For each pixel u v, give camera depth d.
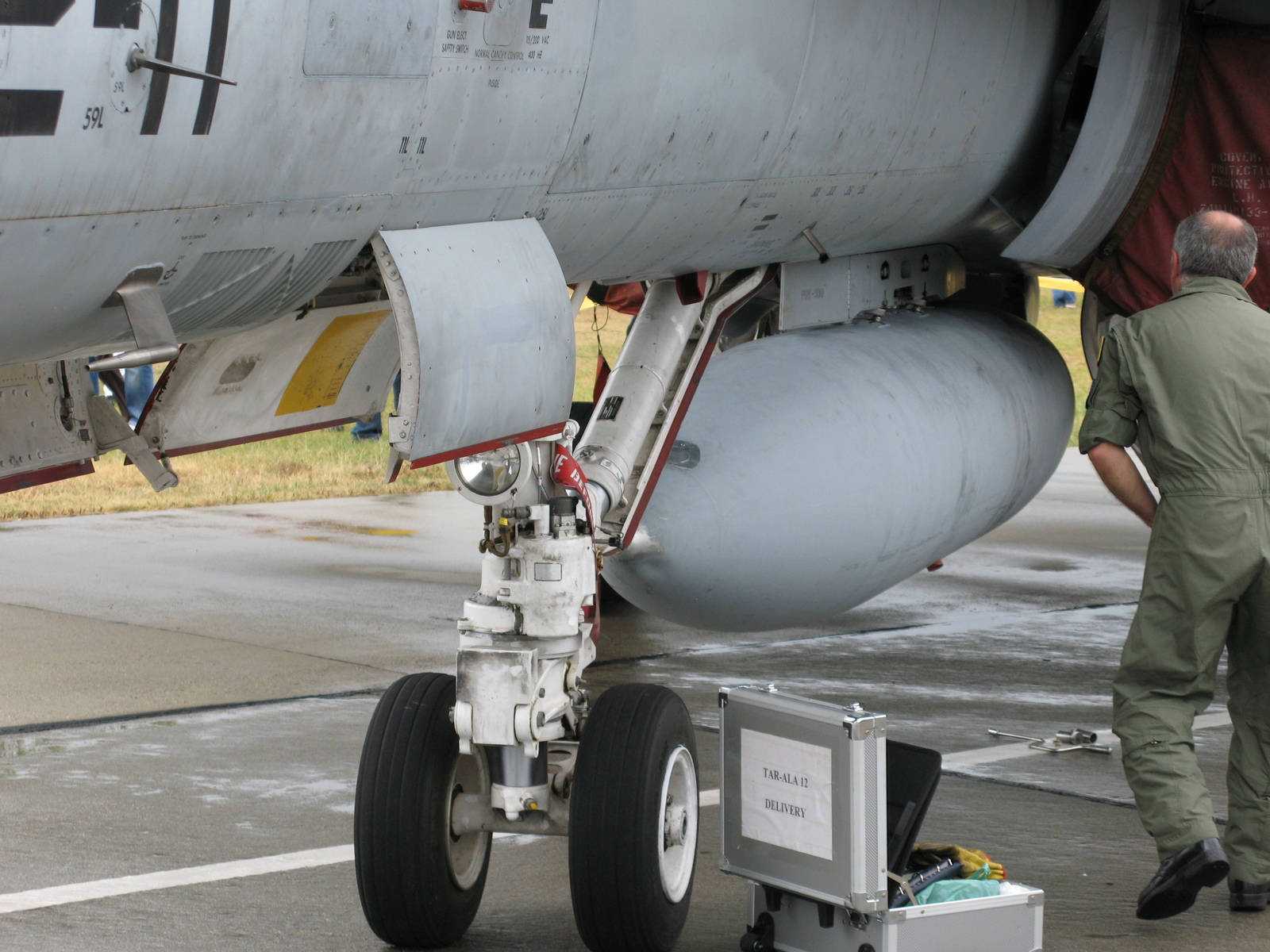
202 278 3.74
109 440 4.86
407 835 4.34
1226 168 6.80
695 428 6.45
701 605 6.35
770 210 5.79
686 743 4.61
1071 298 29.23
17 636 8.73
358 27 3.62
